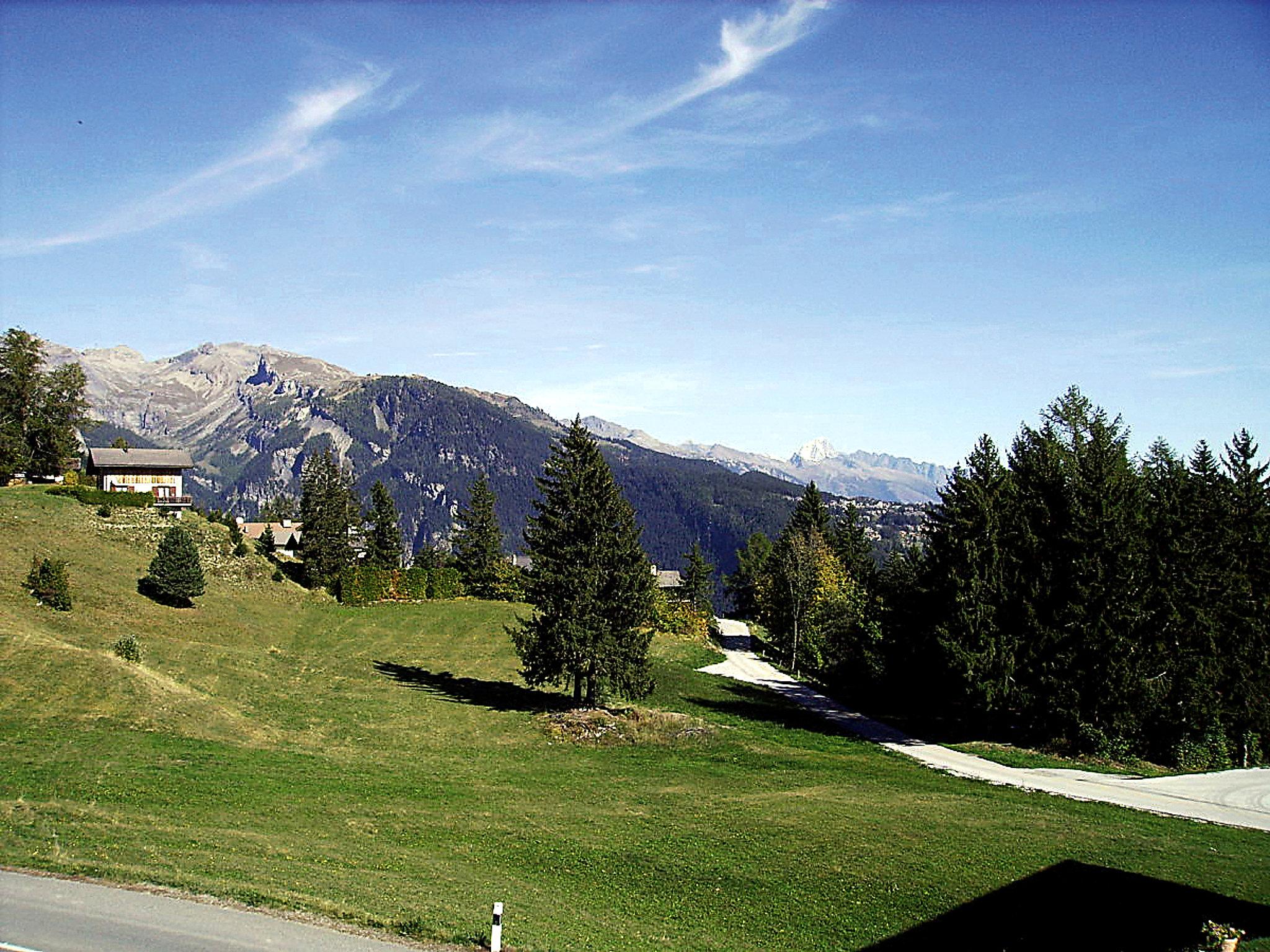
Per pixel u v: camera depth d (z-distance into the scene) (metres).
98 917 15.23
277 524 180.50
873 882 24.53
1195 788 38.50
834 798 33.75
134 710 34.50
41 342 89.62
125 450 103.88
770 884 24.11
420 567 97.50
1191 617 45.94
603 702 50.53
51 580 52.59
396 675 56.50
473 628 76.62
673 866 24.97
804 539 99.50
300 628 73.12
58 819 21.50
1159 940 21.25
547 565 47.62
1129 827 31.09
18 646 37.50
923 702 56.91
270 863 19.91
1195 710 44.19
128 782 26.77
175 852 19.64
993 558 47.09
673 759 40.84
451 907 18.42
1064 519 47.69
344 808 27.67
